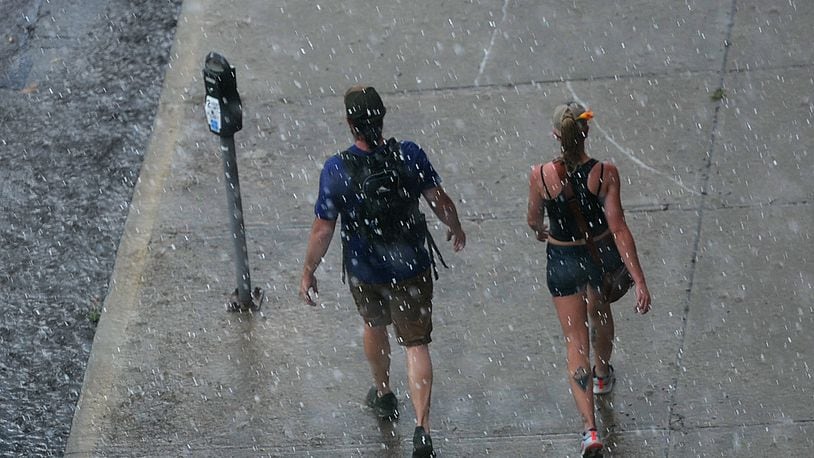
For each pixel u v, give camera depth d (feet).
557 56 79.61
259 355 60.03
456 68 79.20
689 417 54.90
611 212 49.49
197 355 60.23
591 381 50.72
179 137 75.15
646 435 54.19
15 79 81.00
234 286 63.98
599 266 50.47
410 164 49.39
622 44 80.23
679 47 79.51
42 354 61.26
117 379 59.36
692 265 63.05
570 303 51.08
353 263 50.75
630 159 70.59
